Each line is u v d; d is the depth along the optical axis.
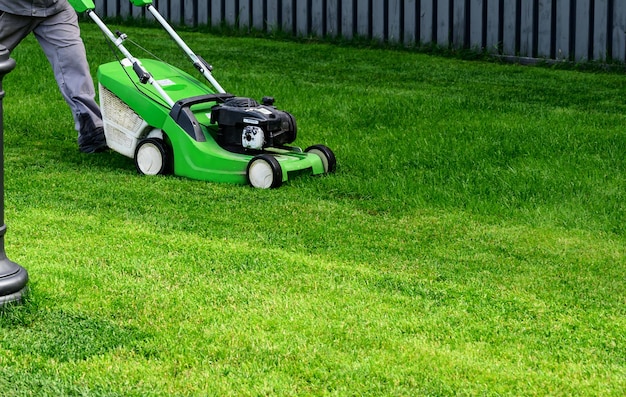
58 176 8.50
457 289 6.75
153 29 14.16
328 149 8.66
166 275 6.78
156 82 8.54
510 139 9.33
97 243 7.20
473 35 12.76
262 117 8.41
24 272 6.38
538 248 7.36
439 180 8.48
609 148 9.08
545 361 6.07
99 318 6.31
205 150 8.45
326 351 6.07
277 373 5.91
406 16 13.07
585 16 12.20
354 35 13.39
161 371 5.91
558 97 10.94
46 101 10.41
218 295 6.56
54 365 5.93
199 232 7.48
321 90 10.99
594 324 6.42
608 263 7.16
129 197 8.08
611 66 12.14
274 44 13.30
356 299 6.58
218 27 14.05
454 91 11.13
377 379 5.88
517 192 8.20
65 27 9.03
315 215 7.83
